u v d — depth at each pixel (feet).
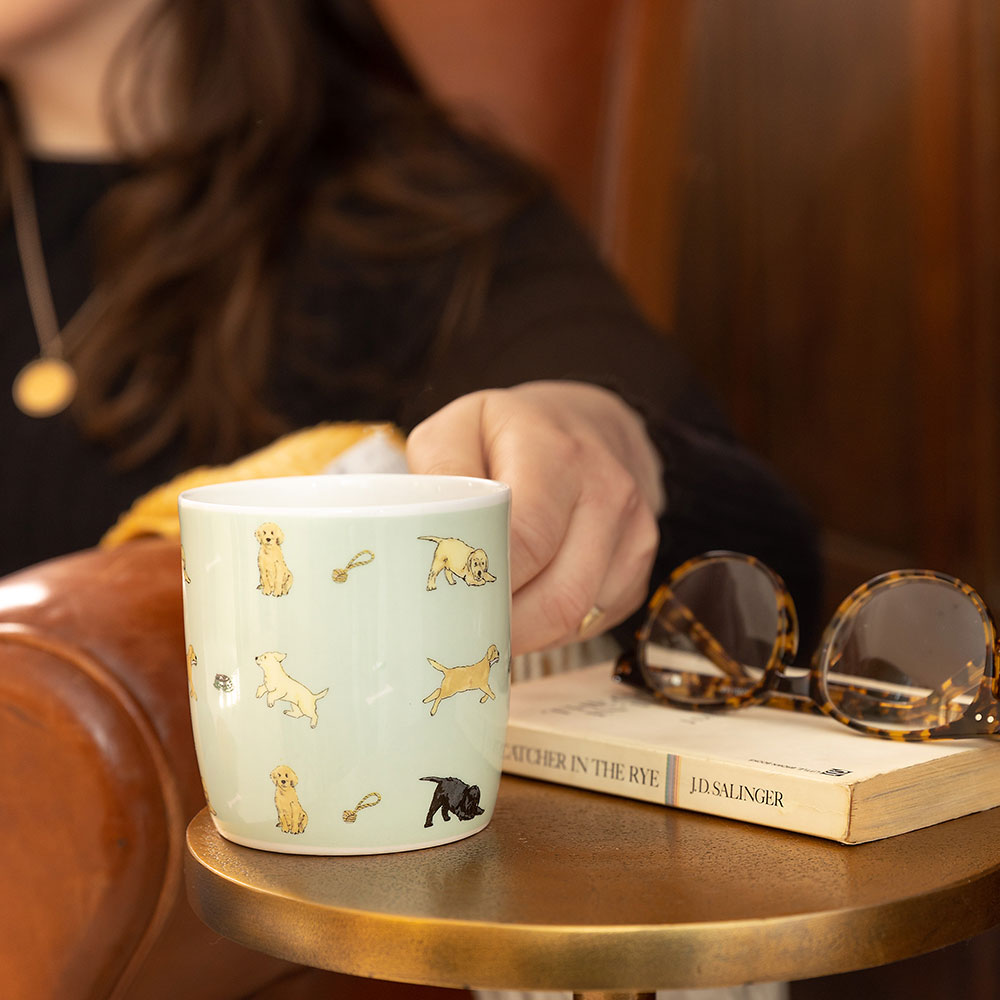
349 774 2.46
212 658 2.48
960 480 7.29
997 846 2.50
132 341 4.95
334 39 5.70
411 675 2.46
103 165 5.35
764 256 9.01
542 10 5.92
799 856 2.47
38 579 2.88
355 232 5.19
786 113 8.63
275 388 5.09
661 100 5.99
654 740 2.65
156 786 2.74
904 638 2.67
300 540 2.43
